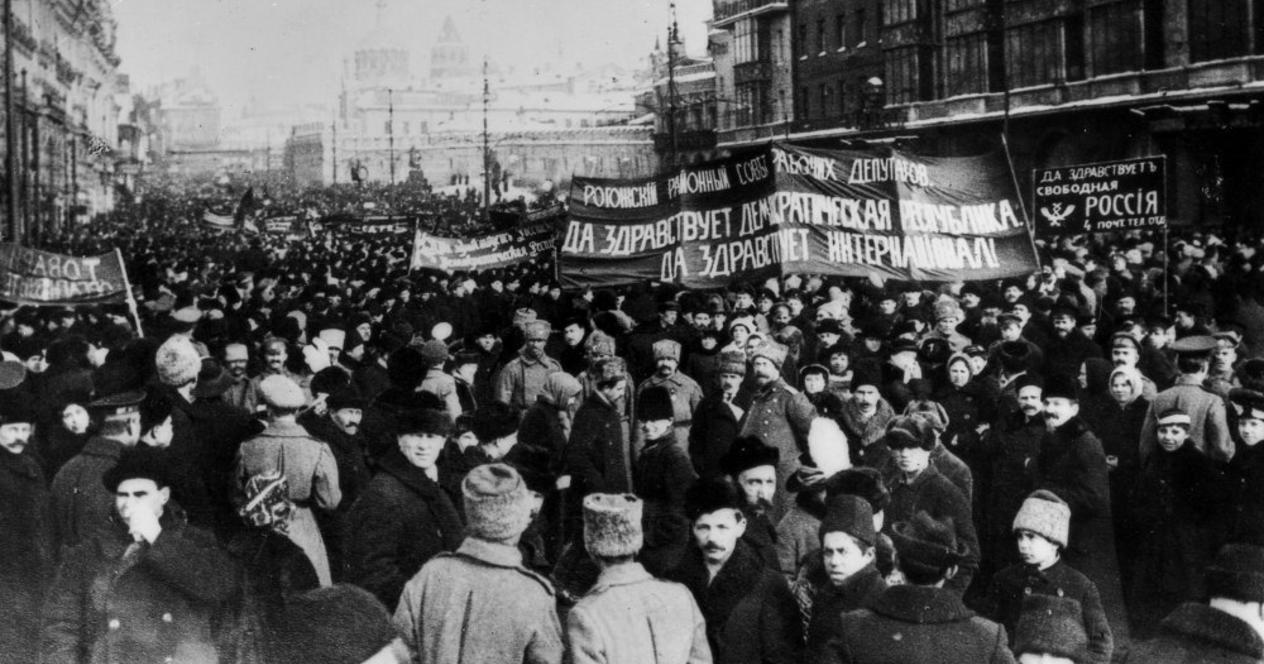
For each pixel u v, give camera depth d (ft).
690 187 42.39
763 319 45.42
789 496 30.12
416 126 425.69
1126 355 30.63
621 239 43.55
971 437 31.58
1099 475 25.16
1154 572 26.27
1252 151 124.47
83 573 17.48
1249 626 15.35
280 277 89.45
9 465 22.04
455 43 440.45
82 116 222.48
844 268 40.45
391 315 59.52
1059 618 16.53
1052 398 25.76
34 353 44.34
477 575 16.72
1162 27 131.54
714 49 240.32
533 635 16.52
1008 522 27.37
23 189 114.73
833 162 40.57
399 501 19.83
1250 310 47.91
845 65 186.50
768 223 40.47
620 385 29.43
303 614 13.76
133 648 15.08
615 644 16.38
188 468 19.34
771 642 18.56
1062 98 140.67
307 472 23.35
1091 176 52.85
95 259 42.96
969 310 49.47
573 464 28.68
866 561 18.31
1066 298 41.88
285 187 363.56
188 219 212.64
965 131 155.63
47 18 186.50
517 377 37.91
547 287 72.64
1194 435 29.68
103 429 22.80
